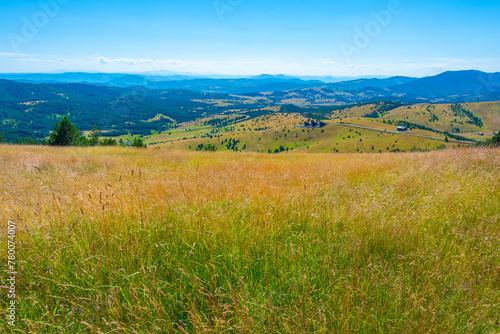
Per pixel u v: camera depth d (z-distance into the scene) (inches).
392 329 78.8
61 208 149.9
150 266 97.0
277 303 90.8
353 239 125.8
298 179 256.1
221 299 88.1
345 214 156.4
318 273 102.3
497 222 148.7
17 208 151.6
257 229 130.6
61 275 95.1
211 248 112.1
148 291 85.0
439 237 134.8
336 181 246.4
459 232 136.8
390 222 145.1
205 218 135.8
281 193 197.6
